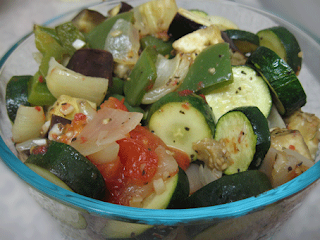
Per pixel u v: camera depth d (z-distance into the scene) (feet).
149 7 0.84
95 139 0.53
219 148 0.61
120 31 0.77
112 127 0.55
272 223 0.52
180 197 0.52
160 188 0.51
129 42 0.77
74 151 0.48
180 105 0.62
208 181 0.61
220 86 0.68
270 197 0.43
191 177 0.63
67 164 0.47
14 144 0.68
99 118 0.57
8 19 1.50
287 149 0.60
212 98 0.70
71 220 0.51
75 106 0.63
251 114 0.58
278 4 1.49
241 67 0.71
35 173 0.47
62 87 0.66
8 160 0.49
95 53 0.72
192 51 0.75
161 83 0.73
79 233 0.55
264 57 0.69
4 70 0.74
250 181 0.50
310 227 0.85
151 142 0.60
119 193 0.53
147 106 0.74
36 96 0.70
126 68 0.77
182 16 0.80
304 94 0.68
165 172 0.53
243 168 0.58
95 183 0.49
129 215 0.41
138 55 0.78
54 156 0.48
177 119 0.63
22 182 0.51
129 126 0.55
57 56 0.76
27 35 0.82
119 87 0.75
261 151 0.56
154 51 0.74
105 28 0.80
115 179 0.54
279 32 0.81
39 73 0.73
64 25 0.79
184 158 0.63
